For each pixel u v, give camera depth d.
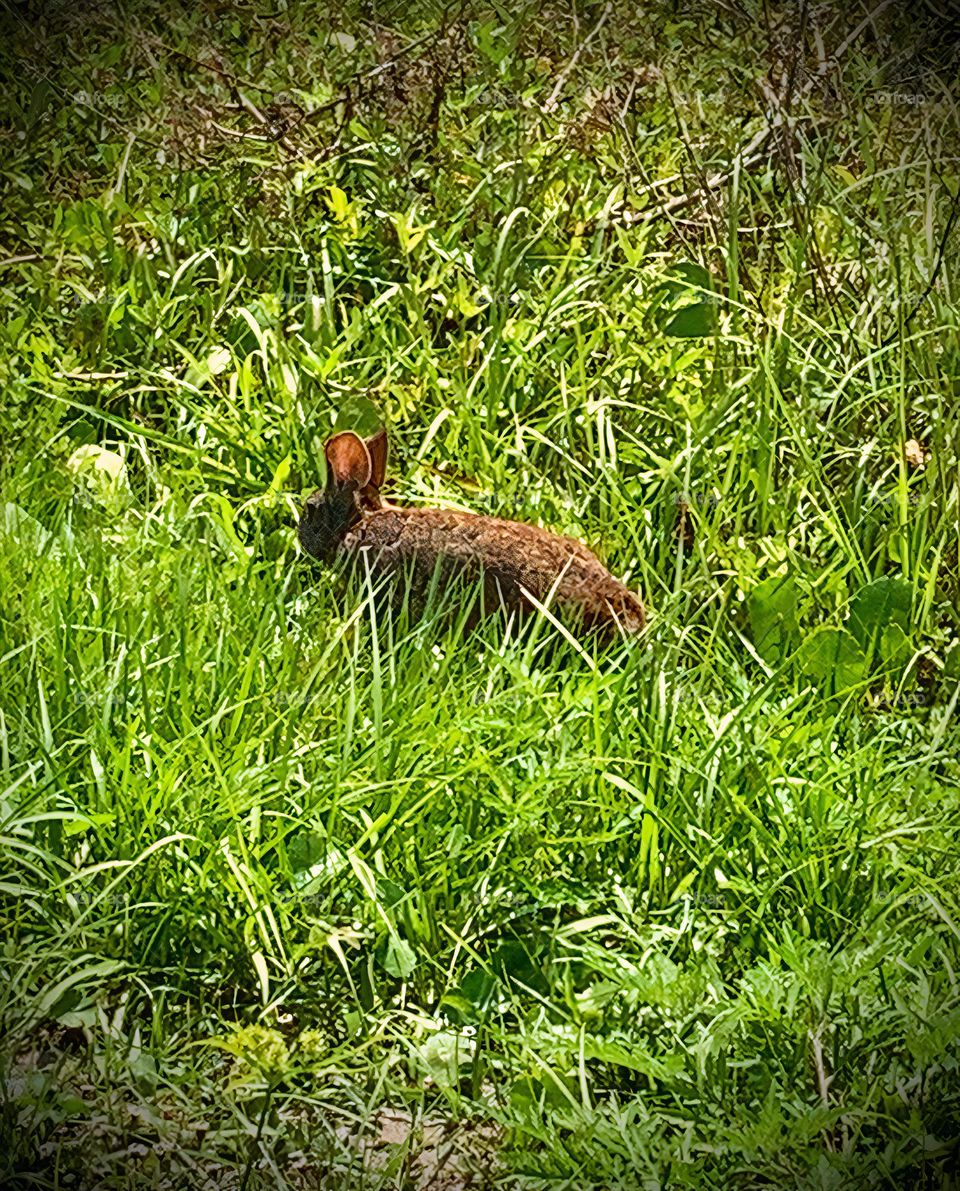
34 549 5.15
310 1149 3.49
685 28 8.43
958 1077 3.58
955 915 4.02
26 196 7.21
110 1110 3.52
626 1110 3.52
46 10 8.64
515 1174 3.42
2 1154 3.39
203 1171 3.44
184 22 8.49
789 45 7.80
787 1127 3.46
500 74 7.73
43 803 4.12
